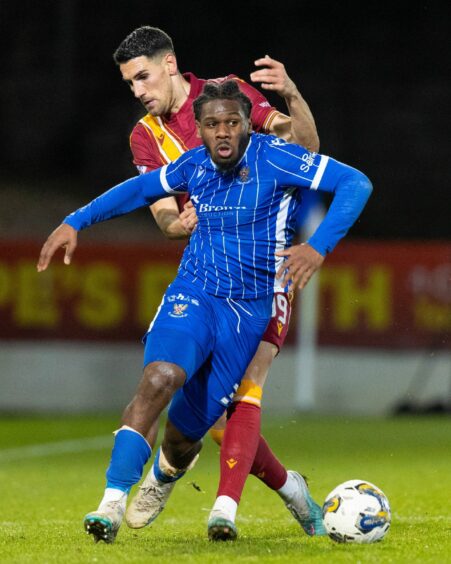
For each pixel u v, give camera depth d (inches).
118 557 599.5
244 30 3383.4
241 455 684.7
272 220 697.6
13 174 3481.8
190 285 697.0
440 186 3390.7
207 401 696.4
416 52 3427.7
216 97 671.1
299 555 613.9
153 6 3376.0
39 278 2386.8
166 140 805.2
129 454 637.9
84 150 3476.9
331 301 2351.1
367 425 2060.8
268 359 728.3
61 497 1078.4
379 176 3400.6
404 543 671.8
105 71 3435.0
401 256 2327.8
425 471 1305.4
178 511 967.6
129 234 3127.5
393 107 3412.9
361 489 681.6
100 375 2383.1
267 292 707.4
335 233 669.3
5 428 2011.6
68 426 2047.2
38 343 2389.3
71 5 3410.4
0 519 882.8
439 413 2303.2
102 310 2383.1
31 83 3457.2
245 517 896.3
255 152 689.6
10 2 3437.5
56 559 594.6
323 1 3388.3
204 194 699.4
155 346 663.1
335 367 2349.9
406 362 2326.5
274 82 740.7
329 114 3398.1
